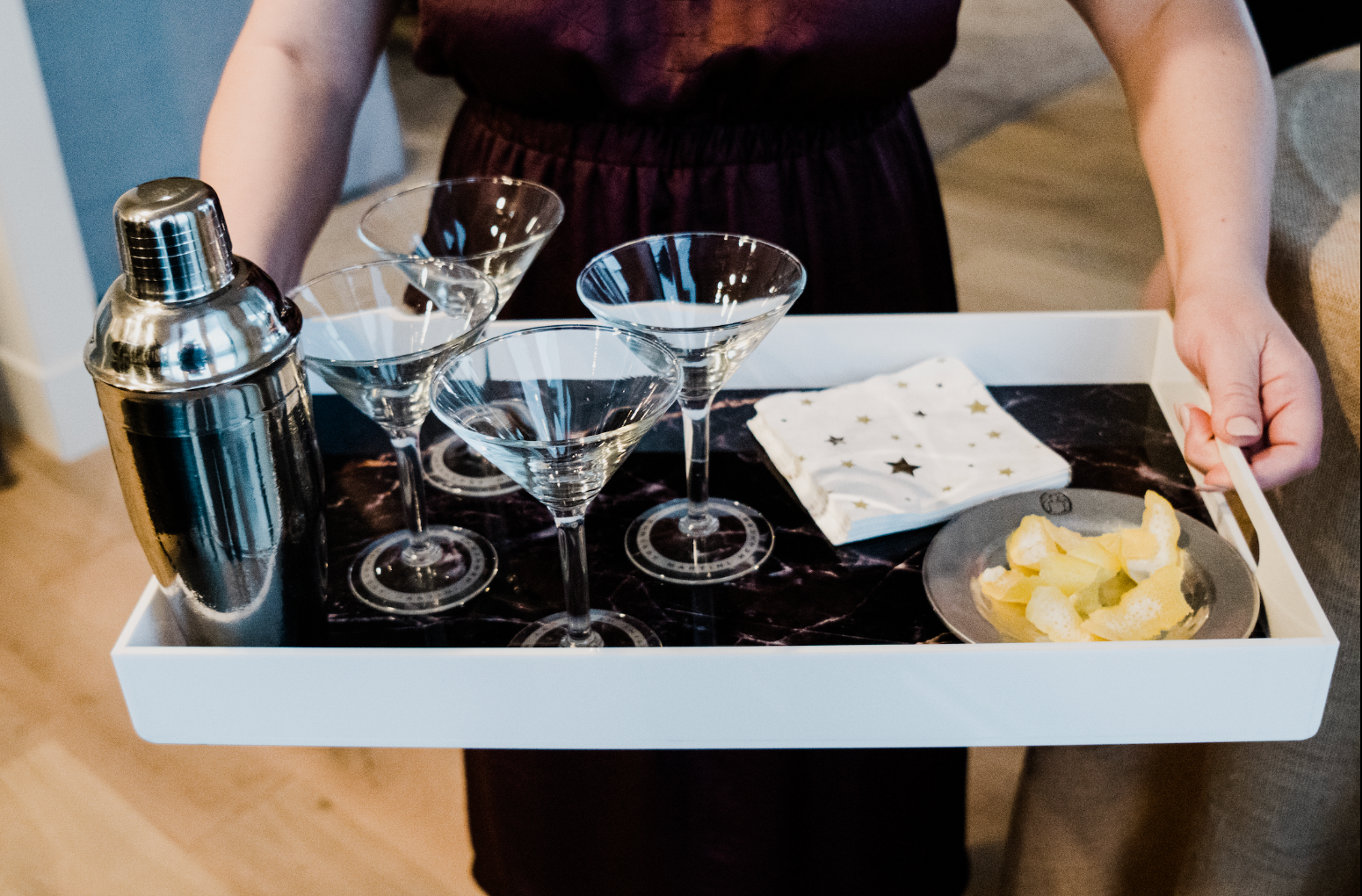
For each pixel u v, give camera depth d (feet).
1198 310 2.42
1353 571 2.77
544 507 2.39
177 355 1.69
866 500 2.24
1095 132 9.75
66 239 5.88
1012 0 12.41
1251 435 2.15
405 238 2.74
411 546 2.25
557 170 3.12
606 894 3.50
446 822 4.25
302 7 2.82
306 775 4.48
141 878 4.05
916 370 2.66
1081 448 2.49
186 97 6.07
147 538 1.85
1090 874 3.22
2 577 5.44
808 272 3.16
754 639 2.01
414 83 10.75
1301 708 1.83
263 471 1.81
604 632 2.02
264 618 1.94
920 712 1.86
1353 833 3.02
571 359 1.96
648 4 2.78
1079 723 1.86
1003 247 8.00
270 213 2.65
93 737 4.64
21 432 6.40
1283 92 3.50
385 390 2.01
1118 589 2.07
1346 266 2.69
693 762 3.08
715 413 2.69
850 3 2.75
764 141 3.01
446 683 1.85
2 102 5.41
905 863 3.45
